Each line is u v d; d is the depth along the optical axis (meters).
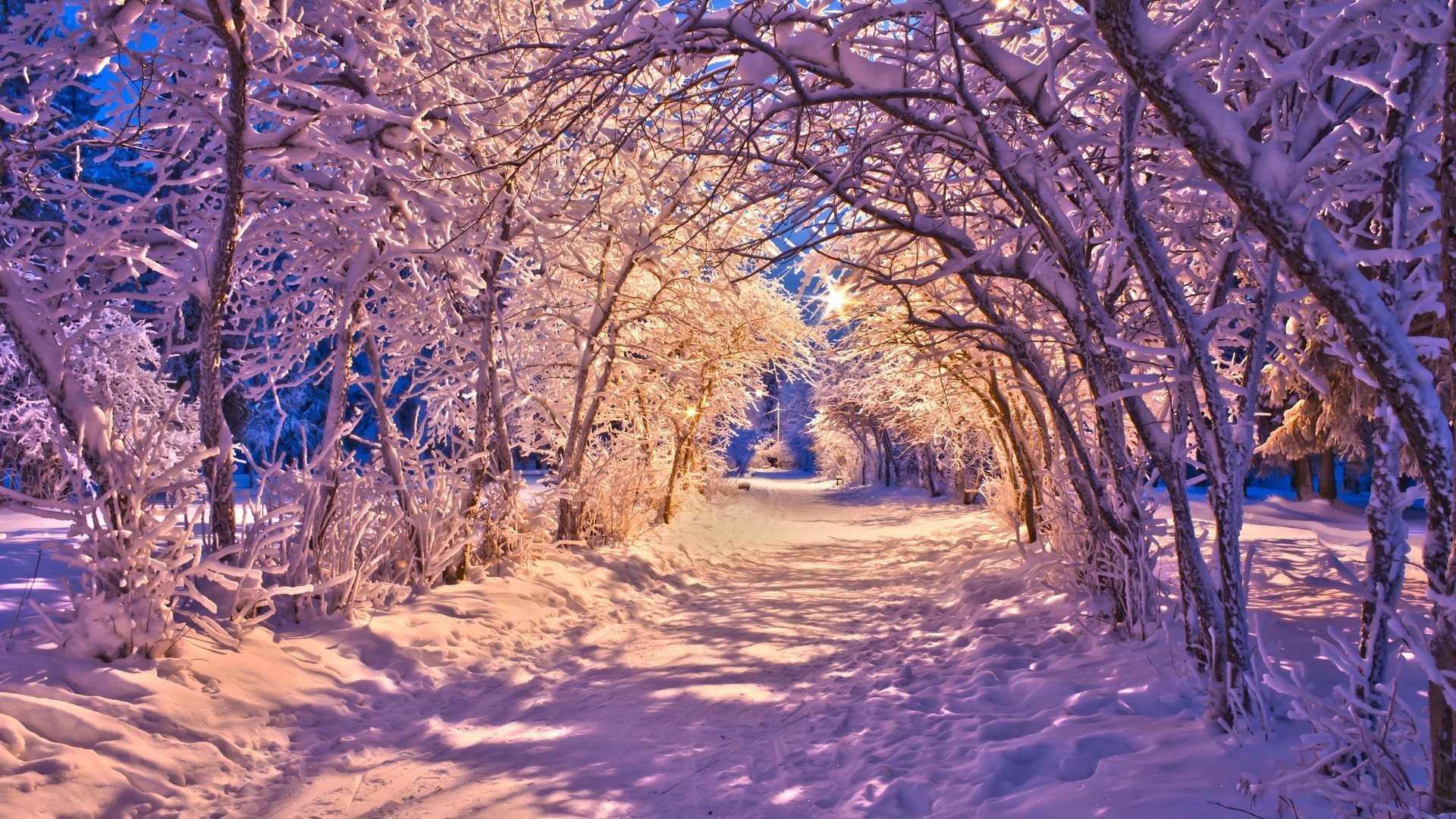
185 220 7.49
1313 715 3.09
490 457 8.87
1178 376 3.48
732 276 11.77
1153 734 3.59
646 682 6.08
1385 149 2.55
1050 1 3.39
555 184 8.55
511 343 11.62
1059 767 3.41
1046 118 3.64
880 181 4.93
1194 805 2.75
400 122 6.50
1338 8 2.64
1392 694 2.42
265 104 5.93
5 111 5.14
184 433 15.73
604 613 8.74
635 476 13.70
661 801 3.80
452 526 8.05
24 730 3.72
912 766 3.95
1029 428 11.80
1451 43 1.96
